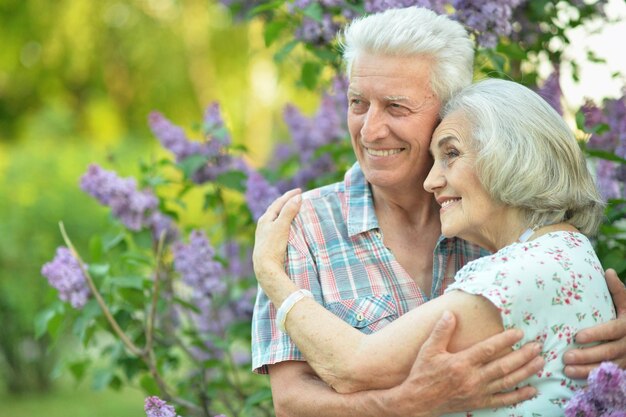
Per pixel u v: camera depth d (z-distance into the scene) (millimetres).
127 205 3508
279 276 2312
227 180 3766
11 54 13391
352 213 2463
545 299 2025
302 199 2521
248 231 4258
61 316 3486
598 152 2957
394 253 2477
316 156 3799
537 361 2010
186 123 12828
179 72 12398
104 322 3420
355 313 2357
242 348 4711
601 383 1913
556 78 3369
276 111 10312
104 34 12789
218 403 4066
